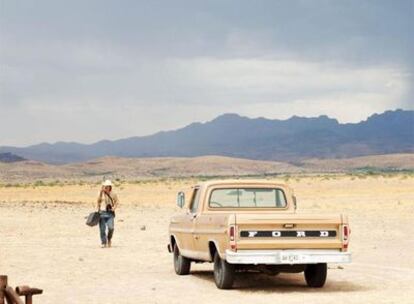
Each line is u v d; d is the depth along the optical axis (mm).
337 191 78312
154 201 67312
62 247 28391
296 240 17516
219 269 18281
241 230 17359
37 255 25672
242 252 17312
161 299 16656
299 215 17562
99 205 28484
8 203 61156
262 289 18188
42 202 63750
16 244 29547
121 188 99938
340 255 17531
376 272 20875
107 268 22328
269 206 19766
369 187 86688
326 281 19375
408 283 18719
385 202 56344
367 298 16484
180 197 20828
